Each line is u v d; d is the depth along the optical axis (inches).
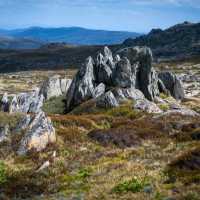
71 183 979.3
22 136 1385.3
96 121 1809.8
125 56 3041.3
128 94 2539.4
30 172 1120.8
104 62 3046.3
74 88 2915.8
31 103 2723.9
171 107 2600.9
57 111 2881.4
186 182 824.9
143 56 2925.7
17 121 1512.1
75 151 1336.1
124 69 2832.2
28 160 1237.7
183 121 1916.8
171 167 957.2
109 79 2901.1
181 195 744.3
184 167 935.7
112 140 1448.1
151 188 818.2
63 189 941.8
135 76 2837.1
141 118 2046.0
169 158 1127.0
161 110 2367.1
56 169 1139.3
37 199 879.7
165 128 1700.3
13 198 900.0
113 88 2716.5
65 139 1430.9
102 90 2797.7
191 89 5846.5
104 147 1408.7
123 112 2262.6
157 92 2891.2
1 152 1302.9
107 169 1066.1
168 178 887.7
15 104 2694.4
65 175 1063.6
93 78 2952.8
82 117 1803.6
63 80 3545.8
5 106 2719.0
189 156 957.2
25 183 1005.2
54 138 1384.1
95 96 2738.7
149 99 2738.7
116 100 2454.5
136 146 1418.6
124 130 1553.9
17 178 1057.5
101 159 1213.1
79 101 2797.7
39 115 1445.6
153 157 1177.4
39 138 1337.4
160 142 1451.8
